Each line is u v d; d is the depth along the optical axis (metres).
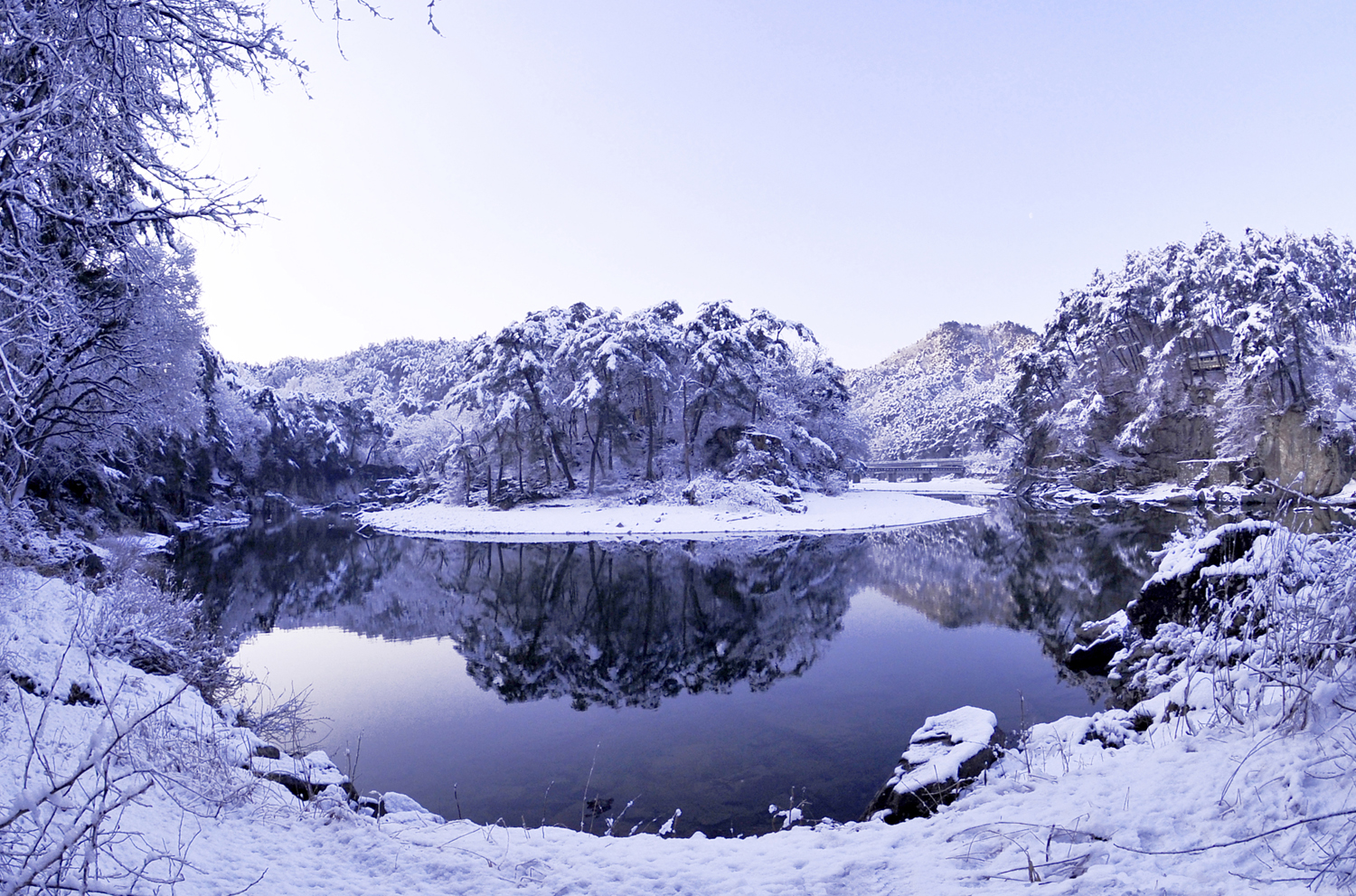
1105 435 66.56
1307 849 3.15
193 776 5.48
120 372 18.06
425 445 71.25
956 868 3.83
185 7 4.82
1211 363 60.38
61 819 3.99
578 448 64.00
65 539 18.47
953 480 109.75
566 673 14.15
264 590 24.09
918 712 10.70
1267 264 53.53
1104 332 67.75
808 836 5.18
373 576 27.50
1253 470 50.09
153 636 9.91
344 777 7.20
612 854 4.88
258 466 69.75
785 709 11.22
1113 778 4.80
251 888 3.91
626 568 27.97
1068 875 3.43
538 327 58.41
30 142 3.99
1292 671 4.75
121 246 5.87
